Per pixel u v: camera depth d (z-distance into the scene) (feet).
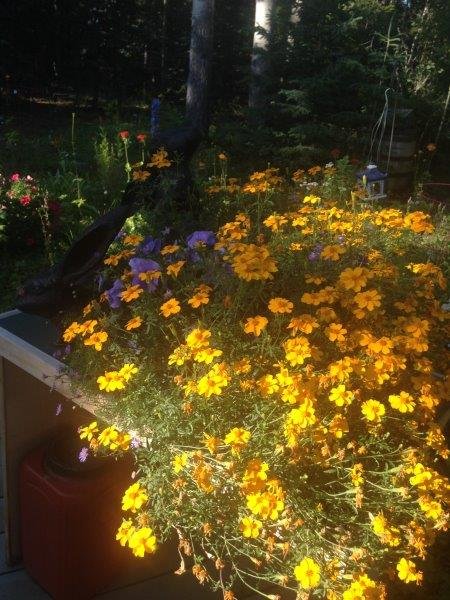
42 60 42.29
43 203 18.90
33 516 7.25
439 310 6.60
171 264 6.58
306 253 7.04
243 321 6.18
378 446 5.38
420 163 27.66
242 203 9.70
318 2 24.81
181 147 7.79
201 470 4.97
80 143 30.73
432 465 6.32
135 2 44.55
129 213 6.84
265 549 5.37
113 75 45.29
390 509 5.08
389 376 5.55
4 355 7.04
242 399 5.48
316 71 25.26
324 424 5.23
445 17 29.53
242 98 44.52
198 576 5.23
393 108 25.16
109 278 6.68
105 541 7.21
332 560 4.95
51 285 6.49
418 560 7.82
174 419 5.37
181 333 6.11
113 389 5.41
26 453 7.58
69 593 7.20
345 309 6.41
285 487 5.07
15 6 39.37
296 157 24.38
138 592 7.50
